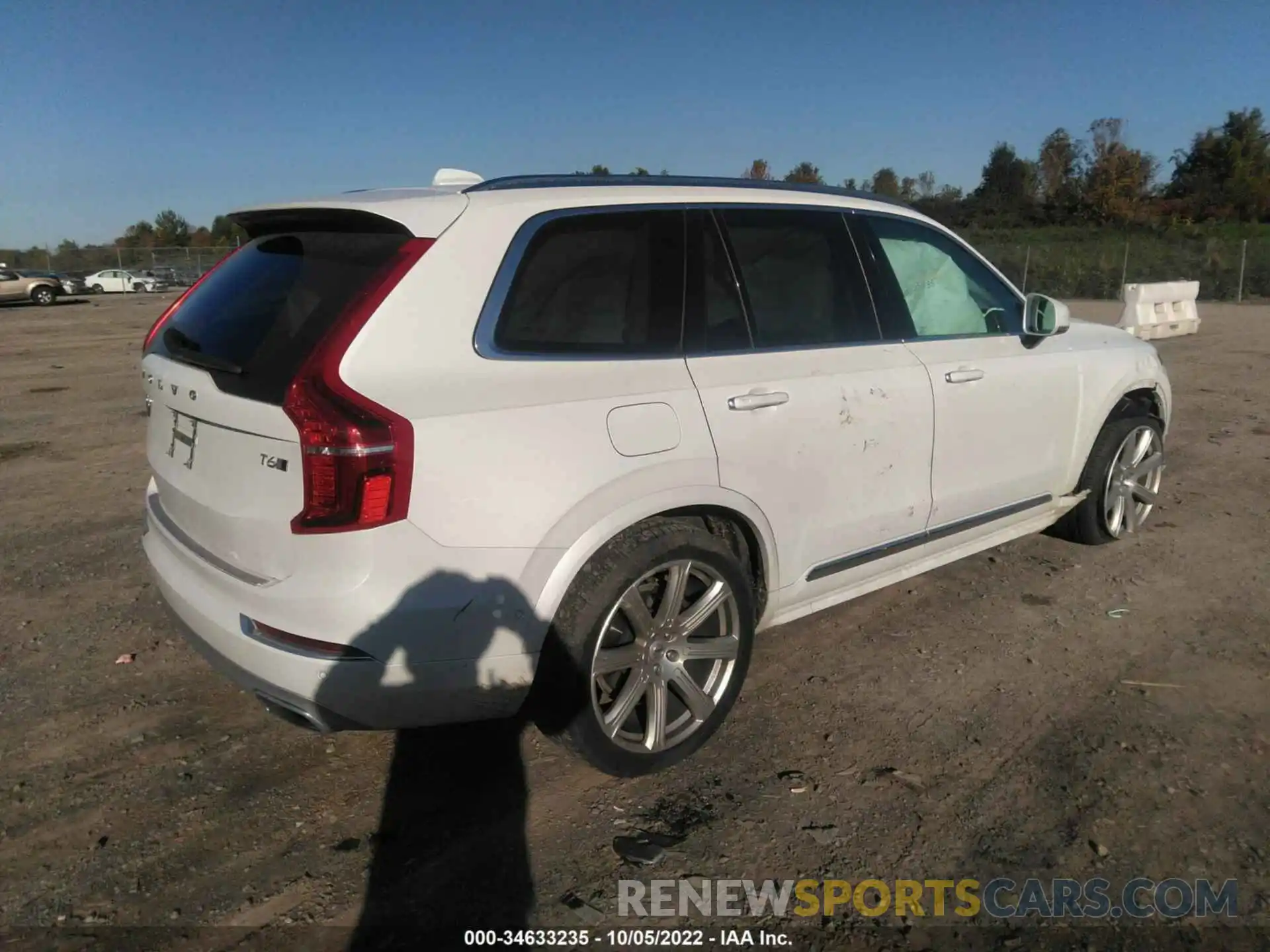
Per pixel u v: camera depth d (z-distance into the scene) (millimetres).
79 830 2945
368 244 2869
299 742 3443
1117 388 4941
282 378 2645
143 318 24219
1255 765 3217
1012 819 2965
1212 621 4348
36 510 6199
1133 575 4906
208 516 2920
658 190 3332
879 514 3811
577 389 2900
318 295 2799
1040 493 4688
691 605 3234
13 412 9844
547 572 2795
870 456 3707
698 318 3287
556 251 2994
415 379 2641
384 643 2600
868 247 3932
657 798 3102
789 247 3654
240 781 3197
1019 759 3279
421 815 3021
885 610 4535
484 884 2717
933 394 3934
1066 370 4629
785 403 3383
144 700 3729
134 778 3211
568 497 2811
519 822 2986
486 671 2758
